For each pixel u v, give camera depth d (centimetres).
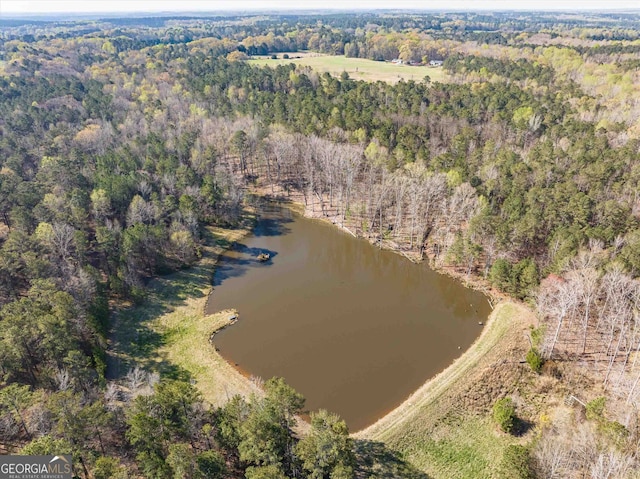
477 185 11325
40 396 5531
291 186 14600
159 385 5572
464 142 13300
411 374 7250
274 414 5172
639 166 10369
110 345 7756
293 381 7131
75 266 9025
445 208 10906
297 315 8825
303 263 10788
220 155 15225
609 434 5338
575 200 9388
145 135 15462
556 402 6531
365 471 5541
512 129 13962
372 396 6825
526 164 11244
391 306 9125
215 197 11975
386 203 12381
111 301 8850
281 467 4978
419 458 5778
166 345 7888
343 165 12594
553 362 7138
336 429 5184
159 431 5038
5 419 5209
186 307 8950
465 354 7594
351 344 7988
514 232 9144
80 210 10075
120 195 11012
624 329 7162
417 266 10469
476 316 8750
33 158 13712
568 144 12650
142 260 9856
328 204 13438
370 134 14575
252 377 7206
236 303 9188
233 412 5375
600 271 7606
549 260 8856
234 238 11812
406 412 6412
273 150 14262
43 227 9025
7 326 6341
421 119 14850
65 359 6069
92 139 14762
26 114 16275
